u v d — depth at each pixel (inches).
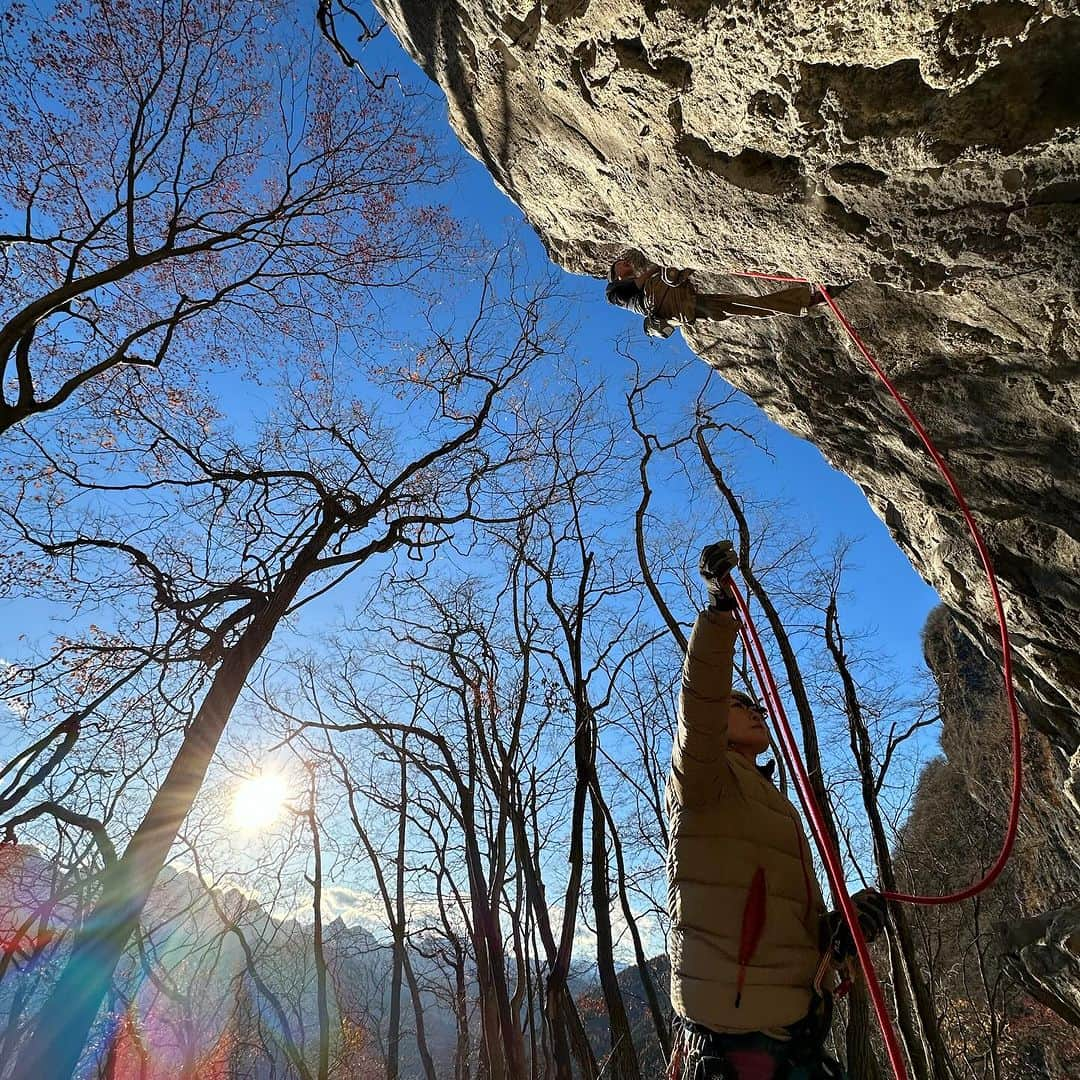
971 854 916.0
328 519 407.8
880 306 192.7
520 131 207.3
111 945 280.8
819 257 179.6
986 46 116.6
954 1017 887.7
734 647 81.9
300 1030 815.7
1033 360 176.6
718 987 76.6
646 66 151.1
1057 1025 872.9
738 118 151.2
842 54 129.0
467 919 713.0
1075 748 263.6
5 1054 458.9
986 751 823.7
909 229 159.2
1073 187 135.4
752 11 128.5
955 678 875.4
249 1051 861.2
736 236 185.3
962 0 112.9
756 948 76.6
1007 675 102.5
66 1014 266.2
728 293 210.5
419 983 796.6
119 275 362.0
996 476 214.7
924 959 862.5
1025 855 785.6
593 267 247.3
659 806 640.4
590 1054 478.6
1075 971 252.1
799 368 239.5
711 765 83.0
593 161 195.2
